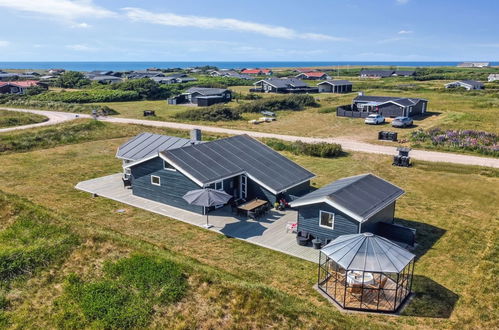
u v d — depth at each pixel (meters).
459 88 91.06
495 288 16.94
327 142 45.16
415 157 39.16
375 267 14.60
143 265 16.92
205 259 19.11
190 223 23.42
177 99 80.81
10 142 40.81
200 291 15.47
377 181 23.28
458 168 35.22
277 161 28.69
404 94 85.00
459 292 16.66
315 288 16.83
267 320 13.97
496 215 25.38
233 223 23.53
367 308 15.27
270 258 19.41
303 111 69.44
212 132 50.31
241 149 28.69
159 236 21.56
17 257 17.09
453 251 20.39
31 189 28.91
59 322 13.80
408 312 15.24
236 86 120.31
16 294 15.27
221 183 25.30
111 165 36.25
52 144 42.81
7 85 98.81
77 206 25.77
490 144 42.25
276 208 25.69
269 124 57.84
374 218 20.58
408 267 16.81
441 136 44.69
